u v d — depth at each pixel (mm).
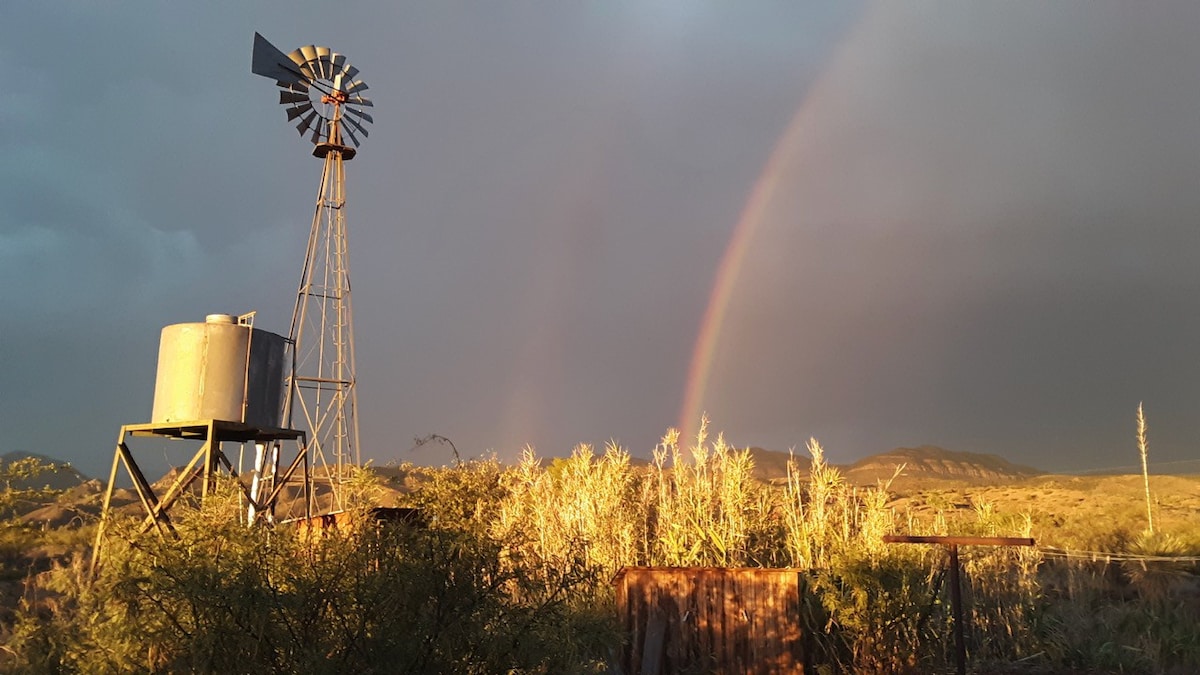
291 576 6344
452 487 10766
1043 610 13641
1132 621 13219
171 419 13977
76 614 7648
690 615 11242
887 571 11602
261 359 14711
